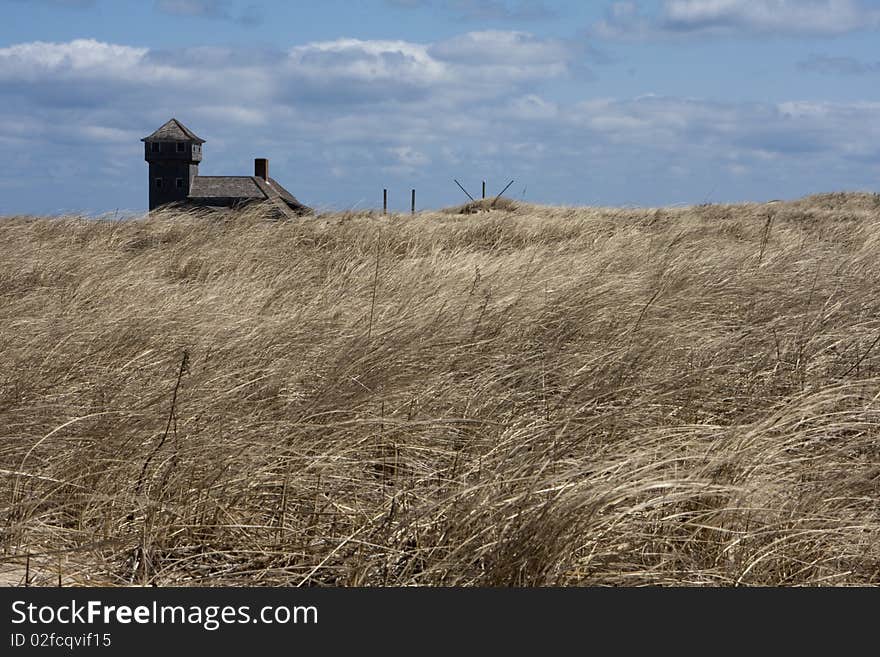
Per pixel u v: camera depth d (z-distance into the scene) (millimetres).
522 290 15172
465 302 14125
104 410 9586
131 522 8234
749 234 27609
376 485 8742
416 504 8273
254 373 10992
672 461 8445
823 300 15930
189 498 8273
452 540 7570
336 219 29016
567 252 21469
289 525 8258
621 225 30375
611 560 7578
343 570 7754
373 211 31688
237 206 28312
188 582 7711
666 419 10109
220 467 8539
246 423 9406
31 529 7957
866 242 23844
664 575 7457
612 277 16156
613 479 7746
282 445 8961
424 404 10234
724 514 7988
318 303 15008
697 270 17359
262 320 13477
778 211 43219
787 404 10289
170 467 8508
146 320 13094
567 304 14203
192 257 21016
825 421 10008
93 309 14320
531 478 7895
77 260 19328
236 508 8312
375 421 9164
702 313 14484
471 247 24875
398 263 19281
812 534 7848
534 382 11281
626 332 12773
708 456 8641
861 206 58469
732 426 9641
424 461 9336
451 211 46594
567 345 12492
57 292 15906
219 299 15211
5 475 8484
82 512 8273
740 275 17406
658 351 12078
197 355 11672
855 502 8758
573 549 7324
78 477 8547
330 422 9695
